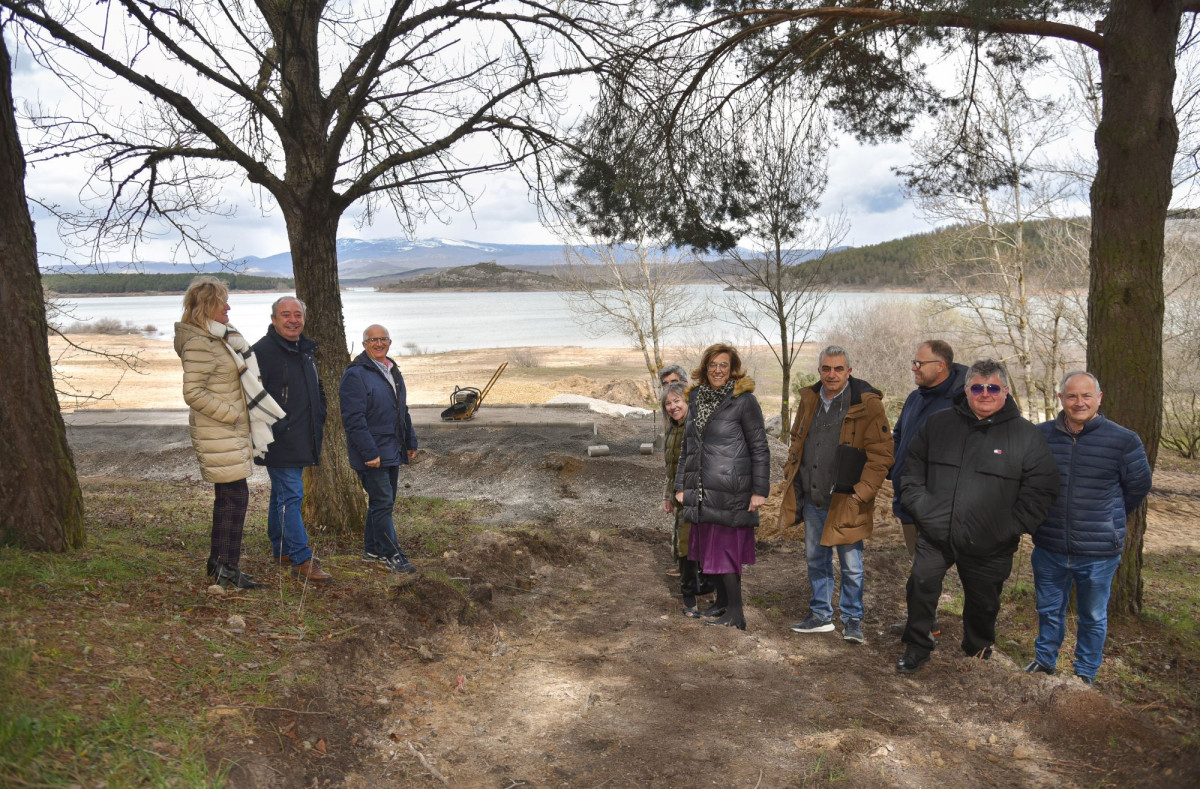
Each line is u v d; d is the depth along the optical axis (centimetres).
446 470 1188
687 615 532
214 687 308
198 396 402
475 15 639
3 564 365
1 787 207
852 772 305
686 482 502
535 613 520
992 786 299
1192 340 1794
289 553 478
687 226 749
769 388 3189
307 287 665
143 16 522
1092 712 340
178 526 671
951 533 409
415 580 481
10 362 402
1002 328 2027
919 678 416
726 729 348
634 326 2103
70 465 427
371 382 559
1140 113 541
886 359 2961
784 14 616
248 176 630
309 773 280
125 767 236
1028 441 402
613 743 333
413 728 336
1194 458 1858
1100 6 667
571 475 1131
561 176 730
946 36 602
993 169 748
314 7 640
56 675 276
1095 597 424
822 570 491
